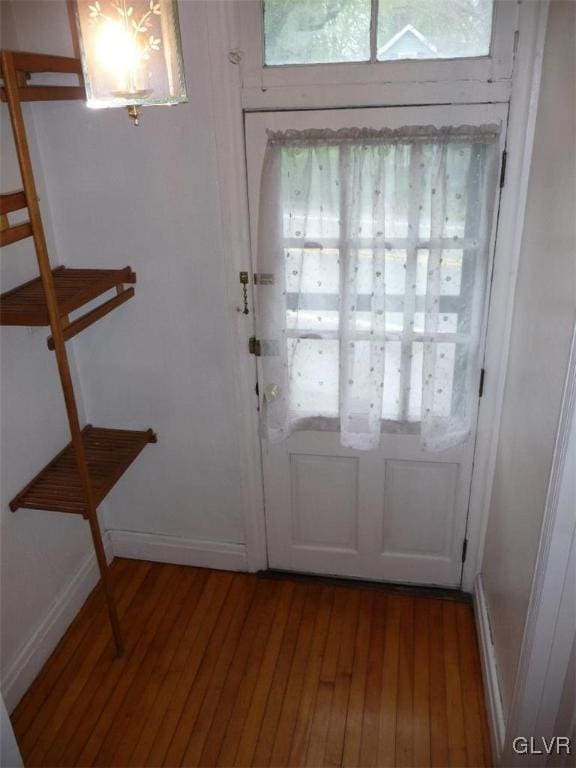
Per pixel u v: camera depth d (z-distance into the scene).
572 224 1.42
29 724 2.14
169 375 2.44
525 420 1.83
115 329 2.39
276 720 2.14
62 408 2.40
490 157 1.87
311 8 1.86
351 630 2.47
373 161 1.90
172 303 2.31
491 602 2.28
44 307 1.90
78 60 1.93
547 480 1.53
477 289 2.02
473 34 1.82
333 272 2.08
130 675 2.31
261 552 2.72
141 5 1.21
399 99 1.89
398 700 2.19
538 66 1.79
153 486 2.68
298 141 1.93
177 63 1.28
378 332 2.08
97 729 2.12
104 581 2.24
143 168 2.12
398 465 2.43
